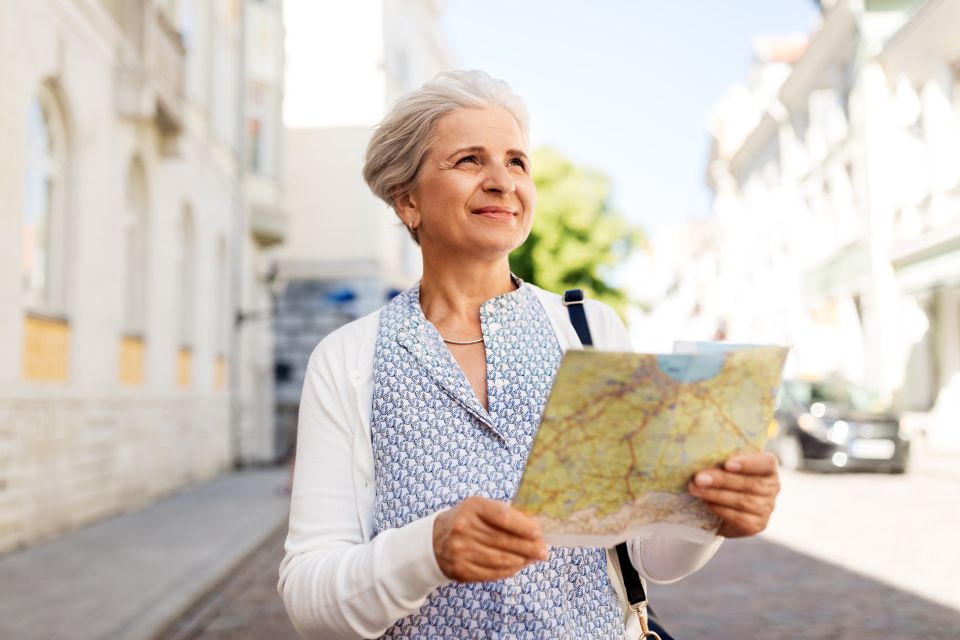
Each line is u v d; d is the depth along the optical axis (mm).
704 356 1209
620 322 1692
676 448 1258
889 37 18078
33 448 8570
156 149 12555
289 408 23609
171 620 5570
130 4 11031
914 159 17922
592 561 1507
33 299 9219
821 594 6168
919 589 6207
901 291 18500
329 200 24234
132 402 11625
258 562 7906
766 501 1271
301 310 23969
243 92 18578
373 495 1511
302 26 24672
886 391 18719
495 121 1601
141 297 12414
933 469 13789
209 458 16109
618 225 33594
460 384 1505
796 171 25906
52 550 8062
